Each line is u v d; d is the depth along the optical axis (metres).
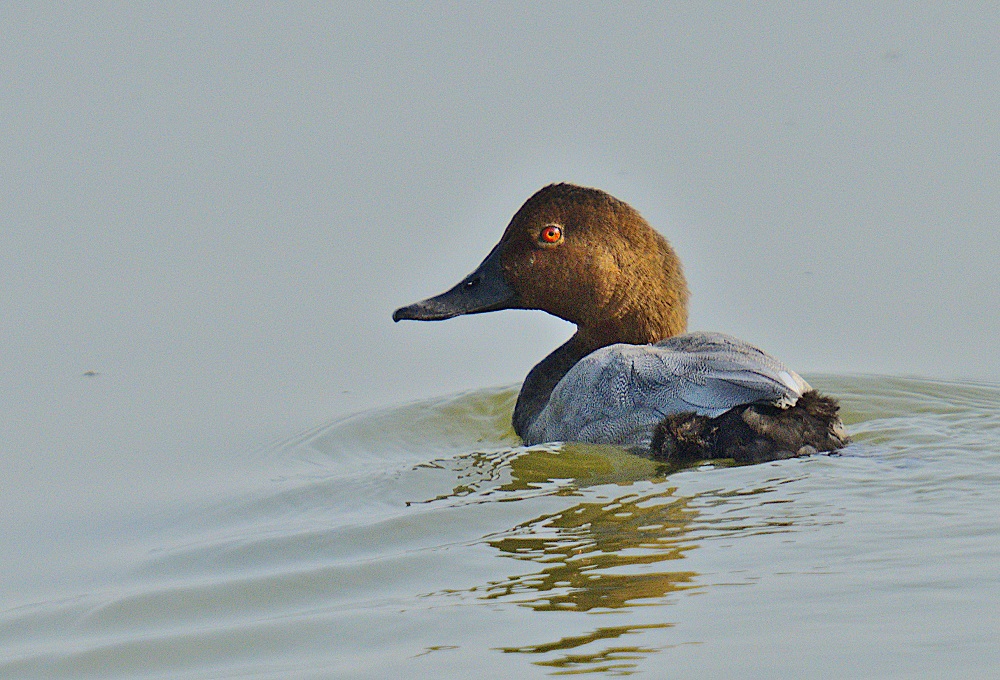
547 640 8.39
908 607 8.52
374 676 8.04
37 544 11.81
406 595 9.40
